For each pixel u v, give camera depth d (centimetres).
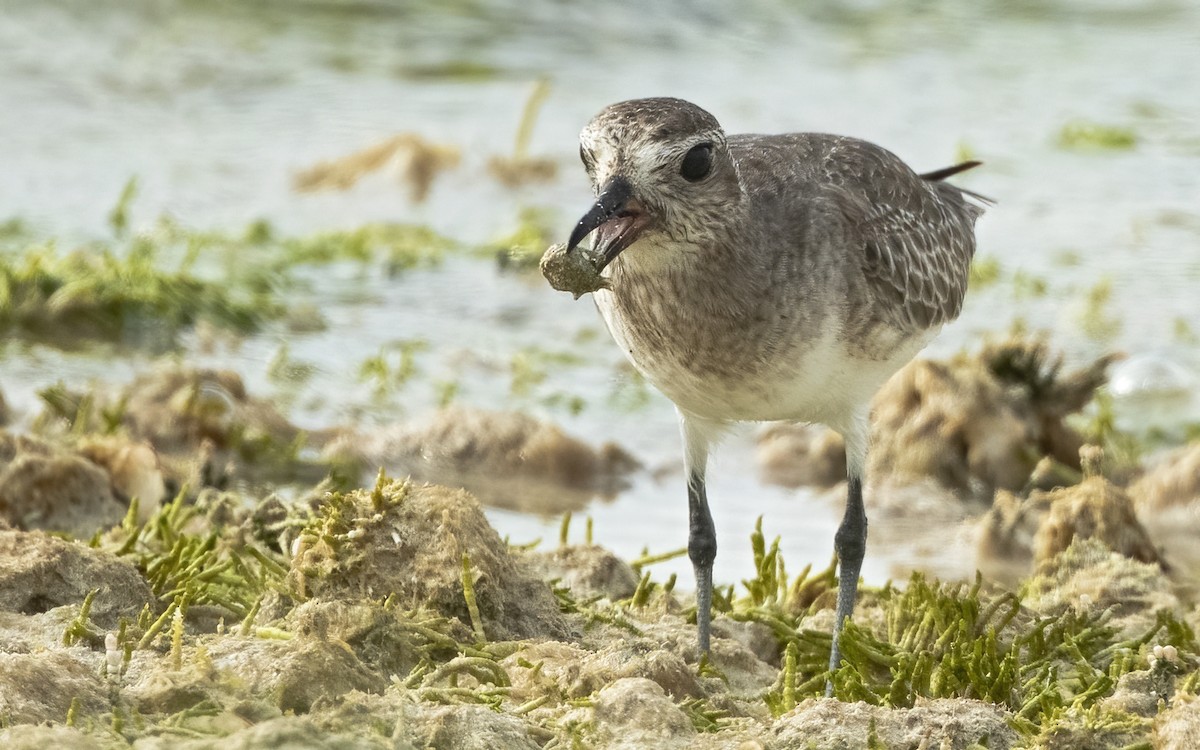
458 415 1445
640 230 907
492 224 2038
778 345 952
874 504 1364
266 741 692
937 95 2414
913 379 1455
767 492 1395
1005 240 1962
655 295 944
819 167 1034
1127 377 1599
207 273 1814
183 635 839
